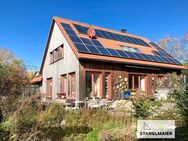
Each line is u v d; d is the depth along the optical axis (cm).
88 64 1631
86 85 1625
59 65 1973
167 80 1861
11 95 709
